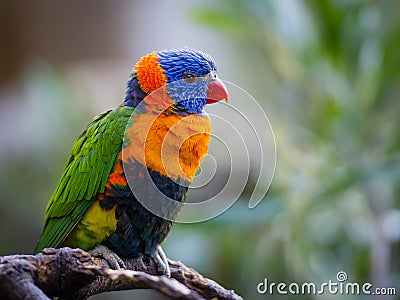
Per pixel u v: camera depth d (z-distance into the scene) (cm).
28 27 1501
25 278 393
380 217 706
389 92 724
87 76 1331
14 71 1512
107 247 545
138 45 1552
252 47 1252
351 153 714
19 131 1145
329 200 715
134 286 470
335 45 716
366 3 732
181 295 370
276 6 738
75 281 420
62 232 544
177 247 781
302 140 732
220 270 819
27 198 1063
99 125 550
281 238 788
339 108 709
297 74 739
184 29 1489
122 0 1555
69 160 575
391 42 724
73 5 1520
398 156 683
